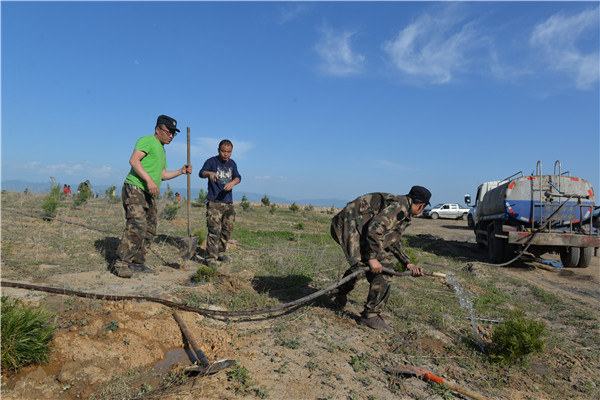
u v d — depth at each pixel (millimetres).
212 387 2980
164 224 11961
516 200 10023
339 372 3414
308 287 5977
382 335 4359
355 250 4453
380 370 3549
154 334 3689
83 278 5176
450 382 3389
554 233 9641
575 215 9812
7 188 18438
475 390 3404
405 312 5211
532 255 11930
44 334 3051
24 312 3047
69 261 6023
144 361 3322
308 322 4516
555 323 5547
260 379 3156
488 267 9602
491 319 5266
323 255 8648
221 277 5594
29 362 2984
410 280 7133
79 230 8680
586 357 4312
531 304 6422
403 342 4184
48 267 5609
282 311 4793
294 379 3213
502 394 3379
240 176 6895
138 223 5453
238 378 3105
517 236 9688
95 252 6711
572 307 6340
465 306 5777
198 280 5516
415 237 16453
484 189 13789
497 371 3811
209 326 4082
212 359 3441
